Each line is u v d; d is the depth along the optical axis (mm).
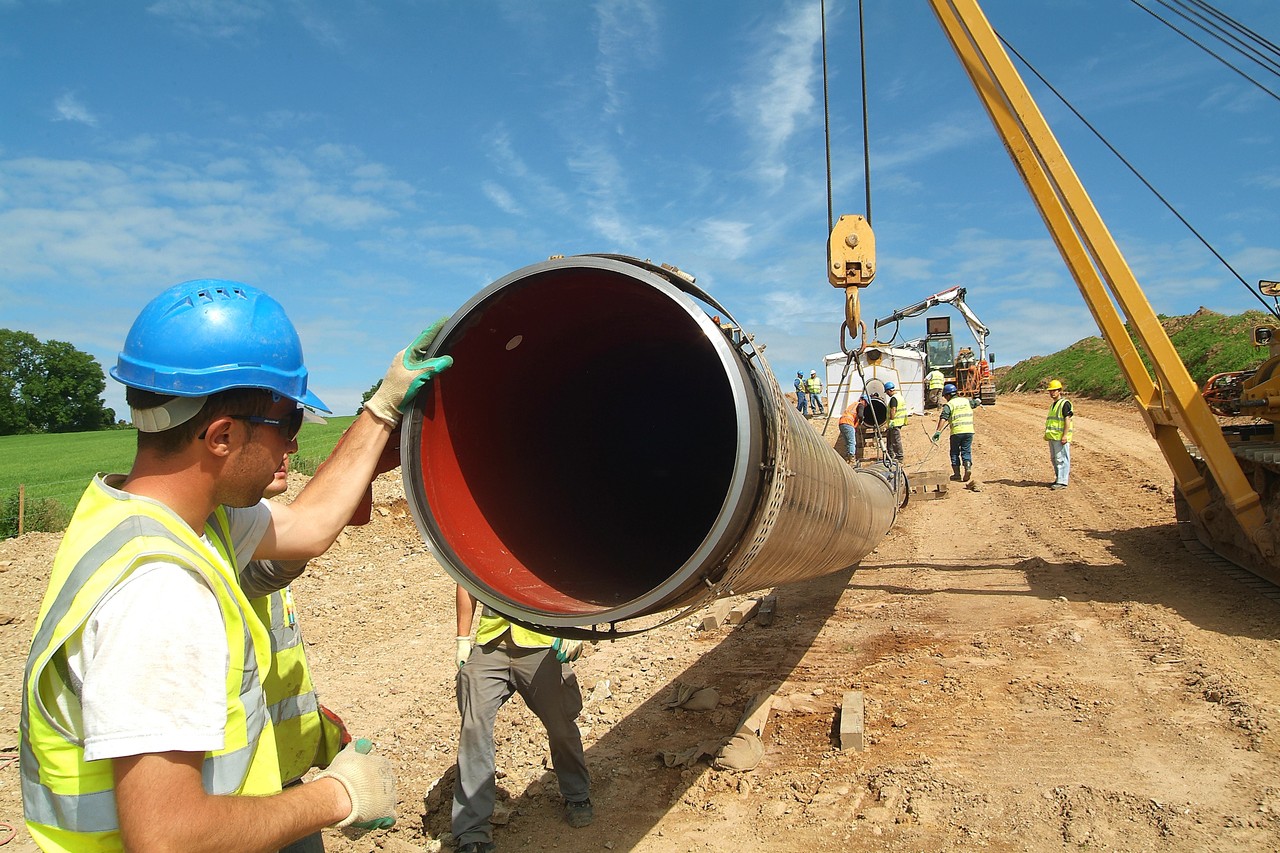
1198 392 7066
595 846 3770
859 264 7492
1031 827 3664
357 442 2312
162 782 1367
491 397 2699
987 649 6051
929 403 30562
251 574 2408
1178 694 5000
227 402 1655
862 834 3713
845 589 8117
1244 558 7758
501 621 3744
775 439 2338
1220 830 3531
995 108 7332
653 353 3209
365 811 1731
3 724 5547
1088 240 7129
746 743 4574
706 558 1994
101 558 1468
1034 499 12609
